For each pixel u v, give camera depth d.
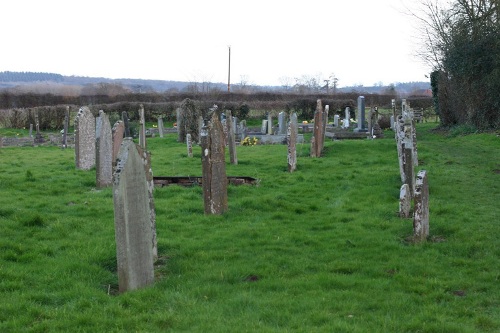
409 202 12.84
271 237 10.80
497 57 31.27
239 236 10.89
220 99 61.03
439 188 15.77
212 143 12.41
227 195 14.04
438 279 8.44
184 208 13.12
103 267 8.98
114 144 16.33
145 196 8.26
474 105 33.81
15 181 16.31
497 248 10.06
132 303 7.44
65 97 59.91
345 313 7.12
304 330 6.50
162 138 35.59
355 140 30.08
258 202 13.57
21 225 10.95
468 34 33.16
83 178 17.55
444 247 10.16
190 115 33.00
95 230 11.02
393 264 9.12
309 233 11.23
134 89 87.12
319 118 24.02
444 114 38.50
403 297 7.65
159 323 6.81
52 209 12.68
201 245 10.20
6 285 7.80
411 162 14.22
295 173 18.95
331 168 20.20
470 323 6.85
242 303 7.45
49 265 8.77
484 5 32.78
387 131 37.72
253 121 52.94
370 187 15.89
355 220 12.30
